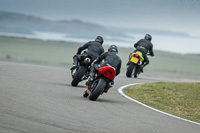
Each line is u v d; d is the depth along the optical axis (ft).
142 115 106.22
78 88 148.25
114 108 111.75
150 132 85.71
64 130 78.23
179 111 129.39
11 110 89.35
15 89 120.88
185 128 95.86
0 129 73.10
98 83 121.29
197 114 128.16
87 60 146.30
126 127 87.61
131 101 132.57
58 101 110.32
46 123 81.97
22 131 73.92
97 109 106.22
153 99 144.97
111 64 124.06
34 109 93.91
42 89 130.41
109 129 83.66
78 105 108.37
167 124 97.76
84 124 85.35
